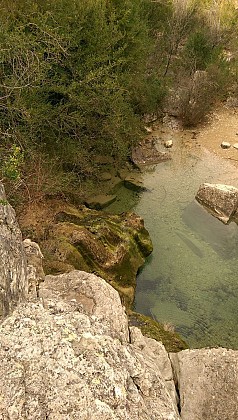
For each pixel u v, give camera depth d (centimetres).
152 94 1689
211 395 608
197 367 648
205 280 1123
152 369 544
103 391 454
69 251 989
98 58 1204
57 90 1157
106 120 1318
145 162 1547
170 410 489
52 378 454
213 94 1891
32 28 1120
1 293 562
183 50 2059
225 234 1277
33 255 807
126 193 1415
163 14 1961
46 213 1128
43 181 1148
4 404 426
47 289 720
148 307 1043
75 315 542
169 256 1187
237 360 648
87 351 489
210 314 1038
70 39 1132
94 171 1395
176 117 1825
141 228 1202
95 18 1206
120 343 529
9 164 818
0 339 489
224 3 2377
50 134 1247
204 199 1367
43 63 1029
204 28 2133
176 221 1312
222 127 1797
